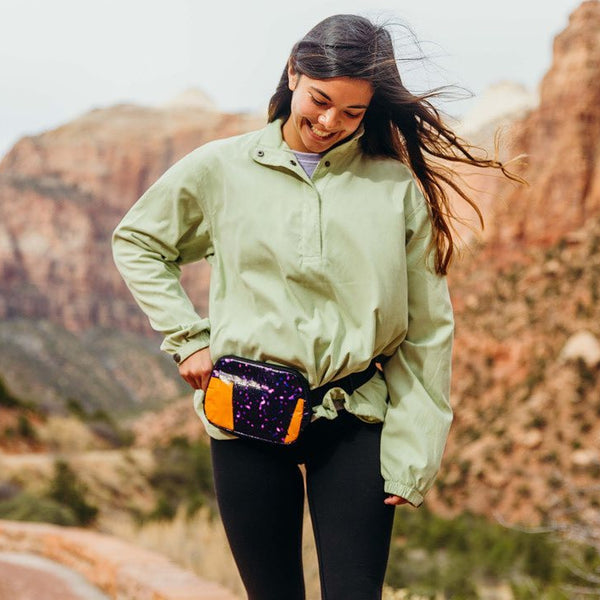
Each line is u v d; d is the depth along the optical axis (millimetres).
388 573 11492
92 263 177125
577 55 80062
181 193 2270
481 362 59156
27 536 8383
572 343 51438
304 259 2150
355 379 2219
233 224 2213
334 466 2217
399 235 2203
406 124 2309
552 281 61281
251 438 2188
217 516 9430
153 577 5305
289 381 2145
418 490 2191
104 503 25172
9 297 164750
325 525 2201
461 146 2348
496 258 70875
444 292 2324
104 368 153875
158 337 174375
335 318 2174
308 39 2102
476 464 47250
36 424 38156
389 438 2227
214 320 2271
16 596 5734
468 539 26062
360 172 2238
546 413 48438
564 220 74062
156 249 2326
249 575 2273
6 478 24688
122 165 197625
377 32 2098
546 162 78000
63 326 166500
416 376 2295
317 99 2070
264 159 2201
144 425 85438
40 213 179125
